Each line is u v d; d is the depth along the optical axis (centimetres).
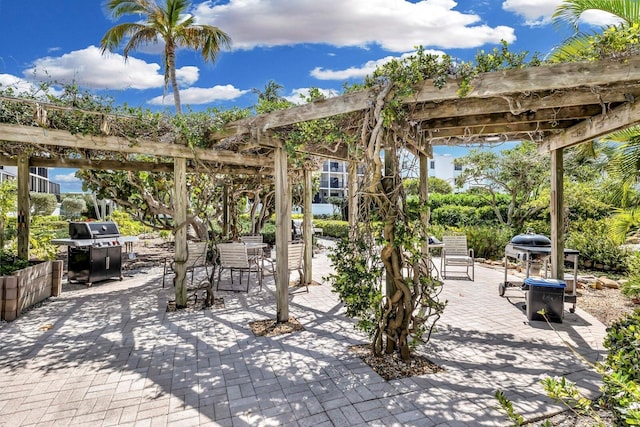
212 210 1092
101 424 242
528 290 460
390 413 255
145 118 452
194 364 334
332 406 264
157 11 1022
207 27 1086
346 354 355
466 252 738
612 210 917
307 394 280
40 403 267
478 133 479
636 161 490
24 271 489
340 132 373
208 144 496
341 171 3089
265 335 408
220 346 376
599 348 369
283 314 453
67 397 276
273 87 1448
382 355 348
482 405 264
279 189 452
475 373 314
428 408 261
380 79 323
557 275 515
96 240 657
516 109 329
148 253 1086
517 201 1245
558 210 513
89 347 373
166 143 490
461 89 297
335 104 351
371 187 328
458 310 504
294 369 323
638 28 270
